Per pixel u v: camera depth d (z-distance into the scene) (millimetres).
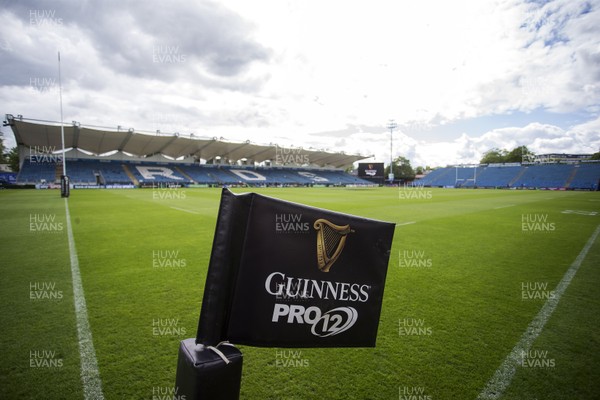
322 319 1654
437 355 2717
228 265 1477
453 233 9047
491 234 8914
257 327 1553
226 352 1503
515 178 61938
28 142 38281
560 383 2344
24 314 3451
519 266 5656
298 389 2234
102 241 7414
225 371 1457
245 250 1505
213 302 1456
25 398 2125
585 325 3336
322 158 69125
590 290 4434
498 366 2557
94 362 2541
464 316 3541
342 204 19000
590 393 2238
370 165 66438
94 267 5289
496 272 5281
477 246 7312
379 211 15156
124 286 4375
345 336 1715
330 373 2443
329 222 1620
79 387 2234
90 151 46031
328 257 1634
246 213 1505
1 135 45250
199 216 12125
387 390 2232
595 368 2543
